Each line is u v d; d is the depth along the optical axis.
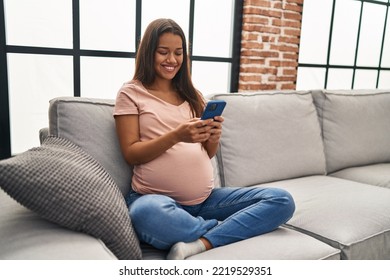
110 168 1.44
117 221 1.09
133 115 1.43
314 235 1.44
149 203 1.22
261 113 1.96
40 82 2.21
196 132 1.32
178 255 1.17
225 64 2.99
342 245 1.37
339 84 3.82
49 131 1.46
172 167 1.39
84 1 2.31
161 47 1.47
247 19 2.90
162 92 1.54
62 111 1.43
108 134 1.48
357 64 3.92
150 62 1.49
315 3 3.41
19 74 2.13
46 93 2.25
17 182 0.98
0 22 1.99
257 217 1.33
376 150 2.36
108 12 2.41
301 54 3.44
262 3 2.91
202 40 2.86
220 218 1.47
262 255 1.21
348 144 2.25
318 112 2.28
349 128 2.27
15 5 2.06
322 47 3.57
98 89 2.45
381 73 4.18
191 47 2.79
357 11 3.75
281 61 3.15
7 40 2.07
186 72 1.58
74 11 2.26
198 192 1.44
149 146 1.34
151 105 1.46
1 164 0.98
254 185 1.86
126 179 1.48
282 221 1.38
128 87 1.46
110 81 2.49
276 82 3.17
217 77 2.97
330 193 1.75
